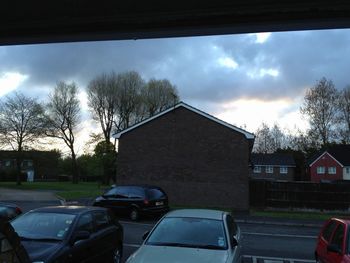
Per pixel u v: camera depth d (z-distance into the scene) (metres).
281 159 84.75
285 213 27.78
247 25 4.51
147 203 22.38
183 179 30.77
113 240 10.97
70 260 8.54
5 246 4.25
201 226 8.79
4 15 4.75
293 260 13.70
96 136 69.25
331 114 74.44
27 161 72.75
